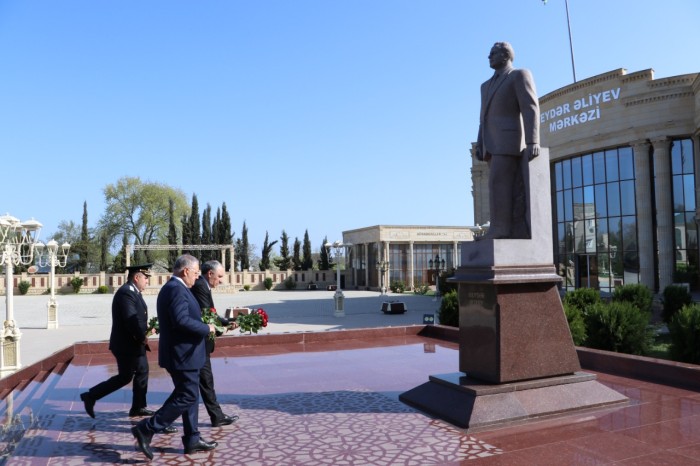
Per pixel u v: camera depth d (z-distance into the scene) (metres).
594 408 5.70
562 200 30.12
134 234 63.53
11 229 14.38
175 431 5.26
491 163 6.19
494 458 4.38
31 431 5.30
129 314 5.46
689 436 4.84
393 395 6.62
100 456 4.58
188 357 4.51
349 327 21.23
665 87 24.88
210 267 5.50
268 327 21.19
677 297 17.02
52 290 21.59
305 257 68.19
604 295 26.98
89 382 7.87
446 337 12.22
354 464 4.29
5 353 11.70
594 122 27.36
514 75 6.02
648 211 25.41
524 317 5.71
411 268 55.56
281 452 4.61
